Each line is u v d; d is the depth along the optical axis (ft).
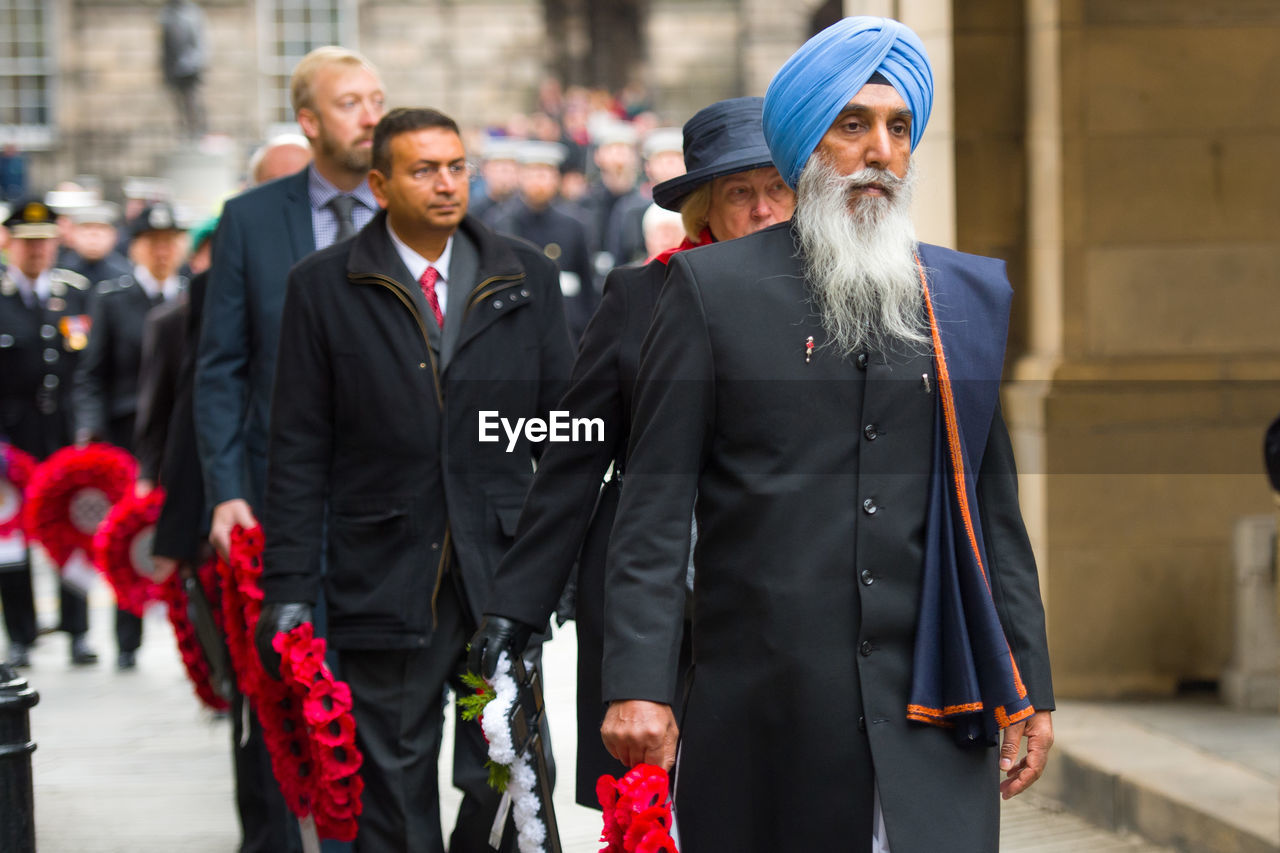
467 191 51.11
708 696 33.06
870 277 32.53
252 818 59.57
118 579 81.25
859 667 32.30
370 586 49.96
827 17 421.59
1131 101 77.46
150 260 109.09
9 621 102.89
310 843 50.85
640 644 32.40
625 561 32.96
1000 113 80.43
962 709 32.09
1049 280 78.69
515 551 39.83
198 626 64.75
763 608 32.53
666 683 32.37
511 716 40.09
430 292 51.11
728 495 32.96
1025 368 79.05
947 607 32.58
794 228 33.81
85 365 107.76
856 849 32.32
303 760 50.67
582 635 40.27
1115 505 77.46
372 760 49.67
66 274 119.44
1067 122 77.20
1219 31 77.56
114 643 110.01
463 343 50.49
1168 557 77.77
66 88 422.41
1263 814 57.26
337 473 50.98
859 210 32.99
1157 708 75.05
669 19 426.10
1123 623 77.71
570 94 396.57
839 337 32.76
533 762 40.98
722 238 44.39
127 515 81.30
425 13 426.10
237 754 60.59
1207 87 77.71
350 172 60.23
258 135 424.05
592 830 64.44
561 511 39.68
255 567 52.34
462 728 50.52
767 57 421.59
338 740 47.65
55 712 90.17
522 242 52.85
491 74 428.56
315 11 425.28
